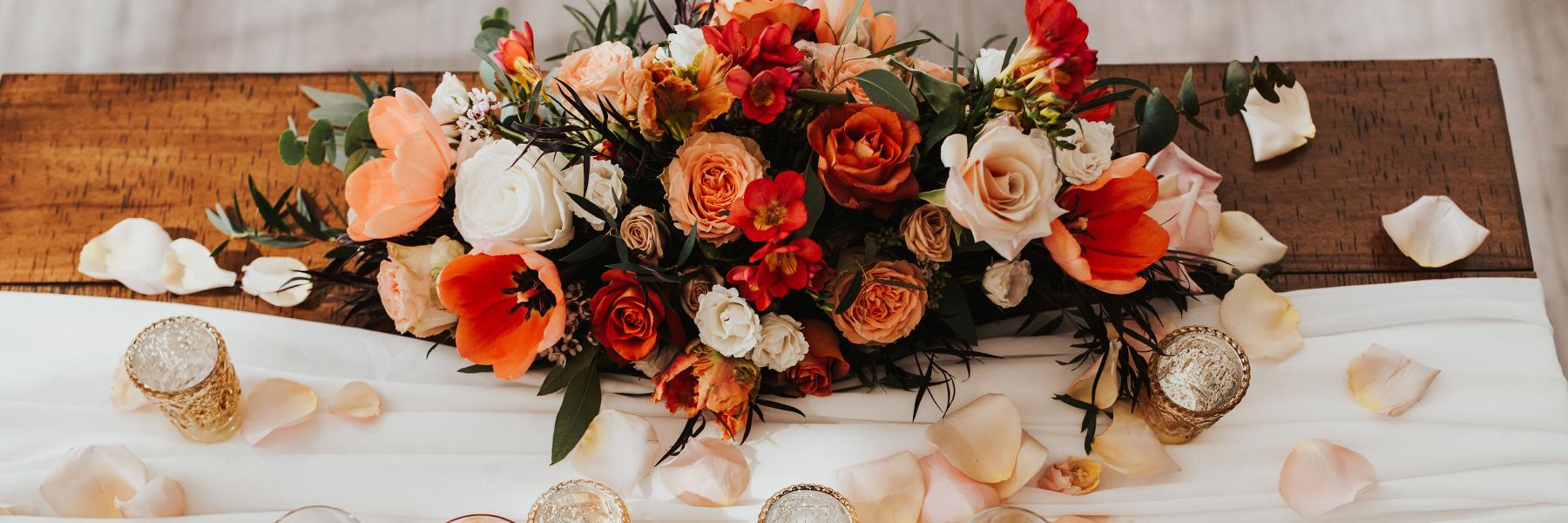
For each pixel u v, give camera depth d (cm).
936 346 135
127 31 229
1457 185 148
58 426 134
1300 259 145
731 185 117
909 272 122
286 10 230
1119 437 133
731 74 114
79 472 130
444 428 134
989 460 130
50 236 144
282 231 141
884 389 135
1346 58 227
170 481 130
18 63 227
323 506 121
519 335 121
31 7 230
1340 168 149
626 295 119
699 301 121
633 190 125
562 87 127
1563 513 133
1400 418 136
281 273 141
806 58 122
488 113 124
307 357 137
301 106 151
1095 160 120
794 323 123
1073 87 119
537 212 119
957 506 129
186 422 130
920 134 118
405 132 123
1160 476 134
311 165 149
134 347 129
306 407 134
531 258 114
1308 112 150
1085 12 231
